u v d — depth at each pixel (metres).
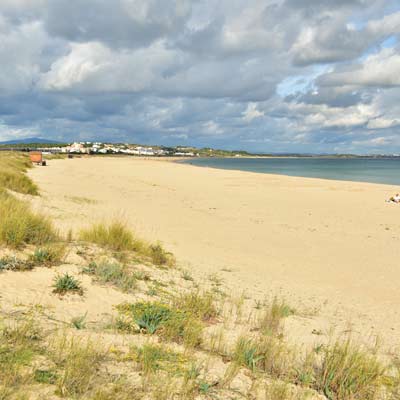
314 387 3.76
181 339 4.38
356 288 8.81
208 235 13.81
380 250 12.90
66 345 3.48
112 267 6.50
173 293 6.36
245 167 101.56
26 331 3.54
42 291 5.05
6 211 7.87
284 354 4.23
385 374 4.33
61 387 2.78
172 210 19.16
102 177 40.34
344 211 21.02
